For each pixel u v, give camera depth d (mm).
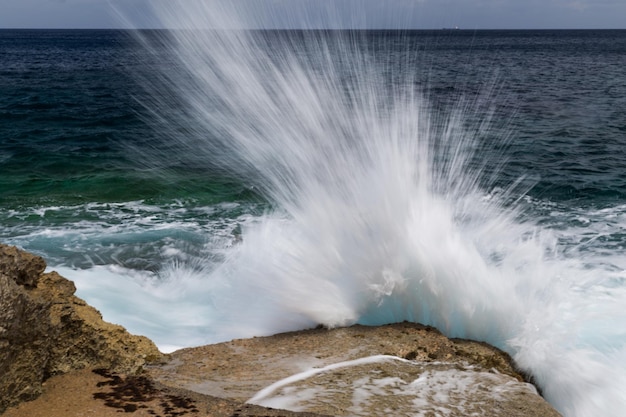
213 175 14914
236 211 12336
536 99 31328
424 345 5578
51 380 4379
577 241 10477
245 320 6504
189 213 12203
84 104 29875
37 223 11414
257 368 5012
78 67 53906
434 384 4781
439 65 50875
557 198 13797
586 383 5746
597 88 38469
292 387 4617
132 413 3988
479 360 5523
